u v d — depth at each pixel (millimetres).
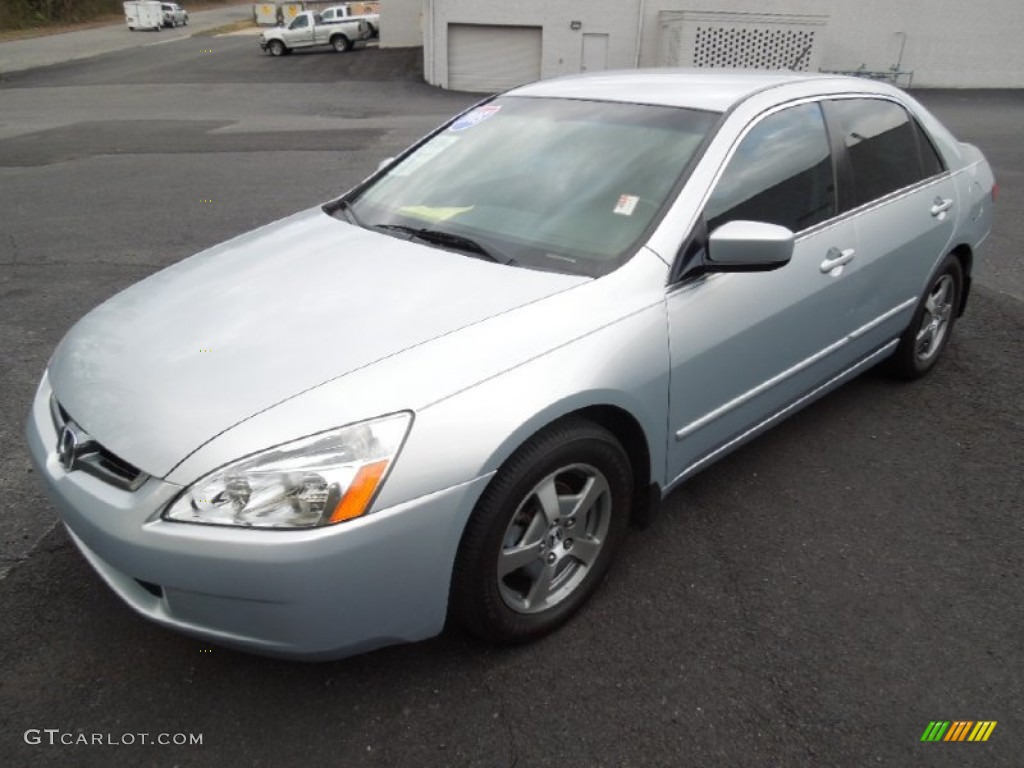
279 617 1980
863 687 2367
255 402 2062
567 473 2447
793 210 3090
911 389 4285
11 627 2543
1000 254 6648
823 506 3254
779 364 3111
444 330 2268
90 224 7590
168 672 2385
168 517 1969
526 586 2525
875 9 22781
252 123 14938
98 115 16281
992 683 2389
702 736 2195
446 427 2072
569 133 3164
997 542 3043
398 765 2102
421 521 2039
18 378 4328
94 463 2131
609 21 22859
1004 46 23156
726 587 2783
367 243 2920
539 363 2256
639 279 2551
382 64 28125
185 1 66312
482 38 23219
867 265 3428
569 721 2238
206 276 2838
